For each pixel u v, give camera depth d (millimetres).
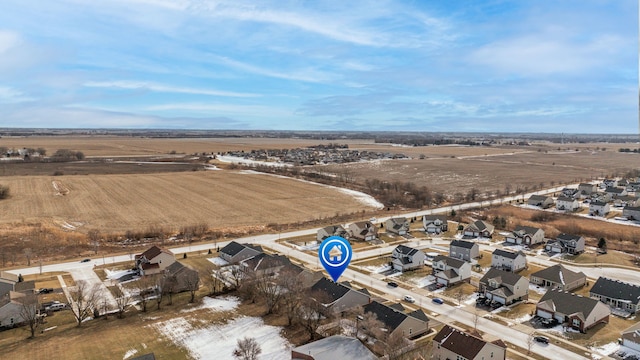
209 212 139500
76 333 60375
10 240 101500
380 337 56906
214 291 76062
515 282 73438
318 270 88188
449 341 53938
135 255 92875
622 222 127875
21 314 61719
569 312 64688
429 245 108375
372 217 135750
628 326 64562
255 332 61219
